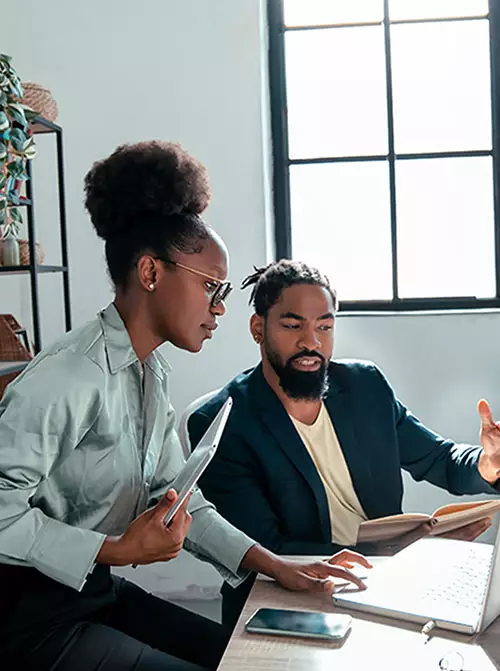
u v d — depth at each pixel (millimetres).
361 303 2955
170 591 2850
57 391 1133
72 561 1092
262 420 1677
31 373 1158
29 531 1105
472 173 2902
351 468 1725
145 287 1200
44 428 1124
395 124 2924
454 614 1048
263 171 2842
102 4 2854
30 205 2369
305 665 934
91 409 1179
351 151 2951
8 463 1105
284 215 2973
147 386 1299
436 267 2939
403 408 1892
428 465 1858
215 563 1370
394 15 2896
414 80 2906
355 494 1738
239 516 1642
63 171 2615
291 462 1655
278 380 1709
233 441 1673
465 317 2828
